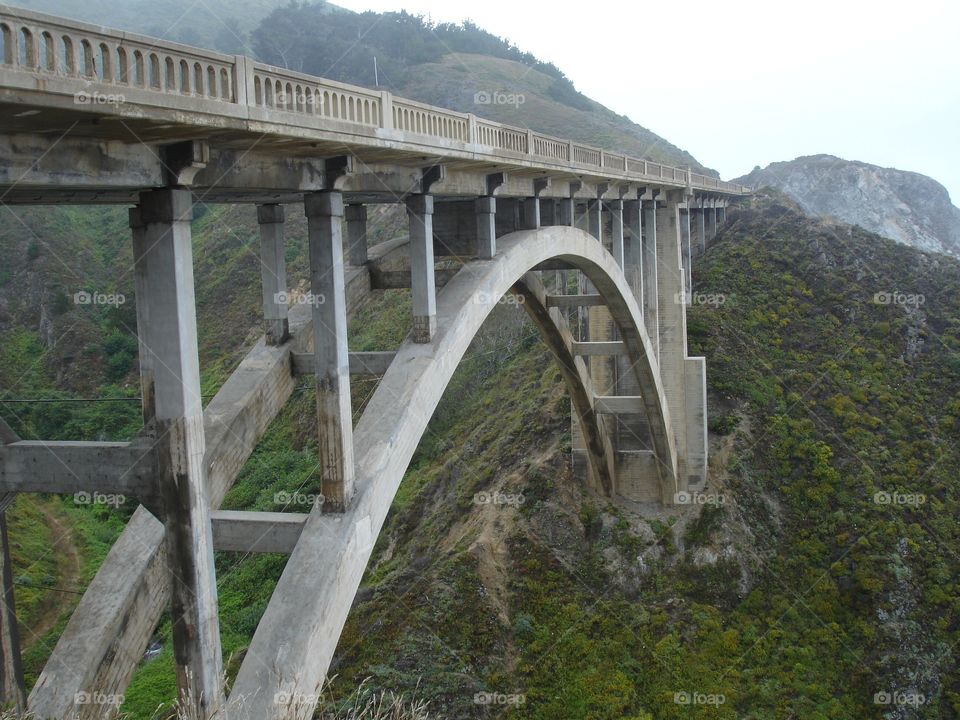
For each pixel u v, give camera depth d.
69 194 7.12
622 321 21.27
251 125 6.75
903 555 24.88
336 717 8.96
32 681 15.98
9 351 27.53
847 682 21.88
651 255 25.75
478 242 13.48
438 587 23.97
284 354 9.66
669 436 25.97
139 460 7.06
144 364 7.05
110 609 7.00
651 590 24.78
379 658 21.97
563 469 28.20
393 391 10.13
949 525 26.03
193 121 6.16
